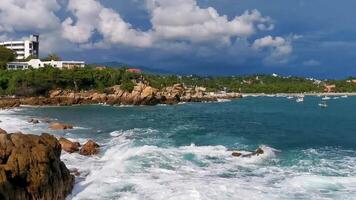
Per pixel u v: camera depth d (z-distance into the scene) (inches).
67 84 6254.9
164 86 7199.8
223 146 2027.6
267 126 3223.4
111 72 6845.5
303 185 1307.8
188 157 1713.8
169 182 1333.7
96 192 1239.5
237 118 3956.7
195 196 1180.5
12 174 966.4
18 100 5285.4
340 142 2342.5
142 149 1833.2
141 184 1309.1
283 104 7062.0
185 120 3627.0
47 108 4950.8
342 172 1507.1
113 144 2073.1
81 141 2196.1
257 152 1804.9
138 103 5743.1
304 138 2506.2
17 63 7613.2
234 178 1400.1
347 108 6082.7
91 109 4899.1
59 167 1179.3
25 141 1079.0
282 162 1673.2
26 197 985.5
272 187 1286.9
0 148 995.3
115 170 1486.2
